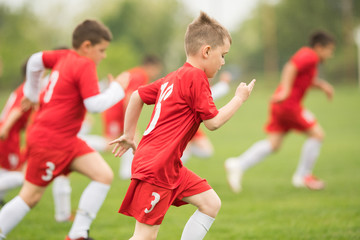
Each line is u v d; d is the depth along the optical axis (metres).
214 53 10.59
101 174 13.41
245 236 14.75
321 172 26.56
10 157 18.52
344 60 161.62
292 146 39.44
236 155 34.72
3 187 16.97
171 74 10.84
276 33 185.88
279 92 22.67
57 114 12.91
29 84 14.43
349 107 73.94
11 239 14.86
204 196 10.89
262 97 116.62
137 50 196.12
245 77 185.38
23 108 14.93
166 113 10.29
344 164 28.89
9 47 143.00
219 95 18.86
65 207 17.25
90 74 12.95
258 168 29.02
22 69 18.48
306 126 22.52
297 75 22.11
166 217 17.92
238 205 19.30
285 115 22.50
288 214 17.47
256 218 17.08
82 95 12.89
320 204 18.97
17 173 17.16
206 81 10.13
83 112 13.44
